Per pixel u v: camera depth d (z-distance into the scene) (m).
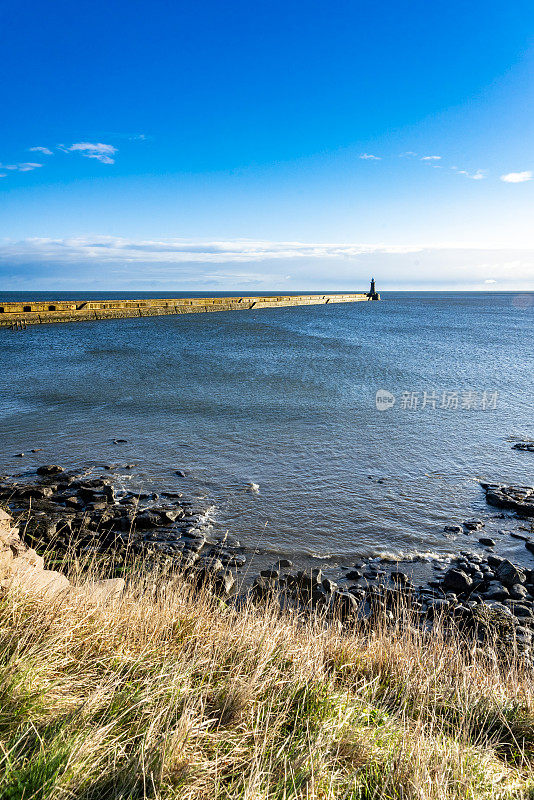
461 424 20.17
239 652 4.41
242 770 3.04
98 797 2.62
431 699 4.50
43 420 19.69
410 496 12.77
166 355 41.12
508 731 4.10
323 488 13.14
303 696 3.86
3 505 11.66
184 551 9.68
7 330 66.00
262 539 10.34
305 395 25.16
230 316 104.75
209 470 14.34
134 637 4.39
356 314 122.19
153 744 2.97
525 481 14.05
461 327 80.94
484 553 10.03
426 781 3.03
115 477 13.73
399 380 30.34
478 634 7.26
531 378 31.84
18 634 3.78
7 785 2.51
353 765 3.22
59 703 3.25
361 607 8.02
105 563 8.30
